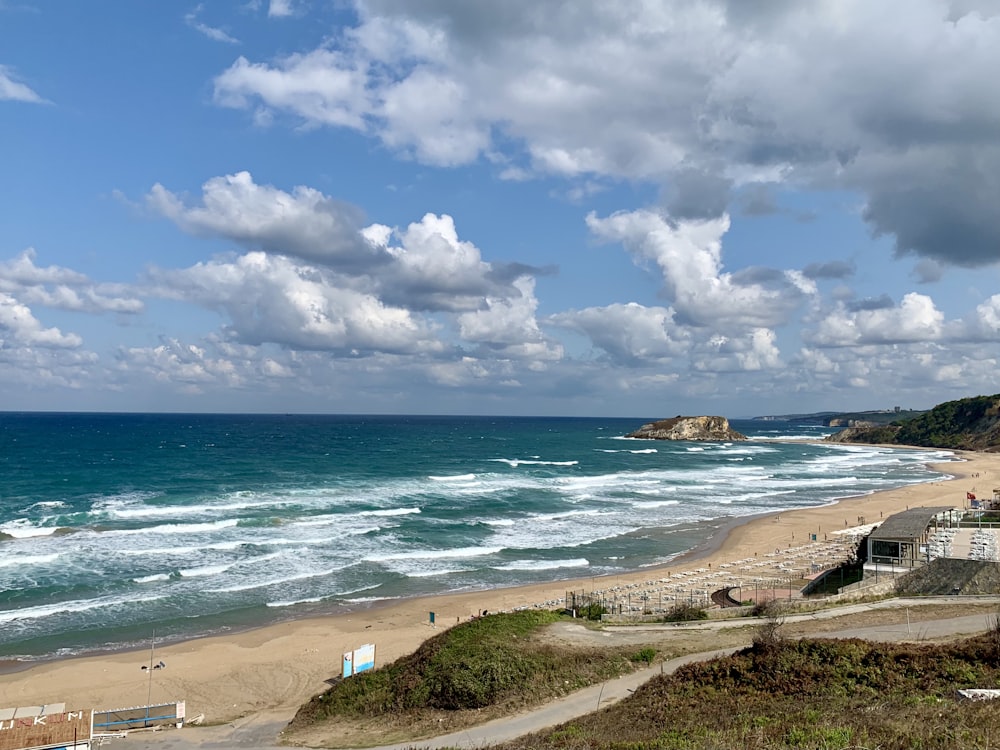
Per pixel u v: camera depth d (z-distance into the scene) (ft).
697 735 46.85
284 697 90.17
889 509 235.81
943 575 109.29
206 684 94.43
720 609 104.37
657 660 79.30
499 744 56.49
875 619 93.09
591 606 109.91
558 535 193.88
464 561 163.63
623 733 53.42
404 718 70.74
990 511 156.46
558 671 75.36
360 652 94.63
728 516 226.58
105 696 90.48
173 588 136.15
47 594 130.11
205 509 210.79
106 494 233.96
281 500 231.30
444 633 89.10
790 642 67.92
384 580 146.20
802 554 166.30
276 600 131.64
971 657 60.34
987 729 40.11
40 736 64.54
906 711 46.06
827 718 46.52
